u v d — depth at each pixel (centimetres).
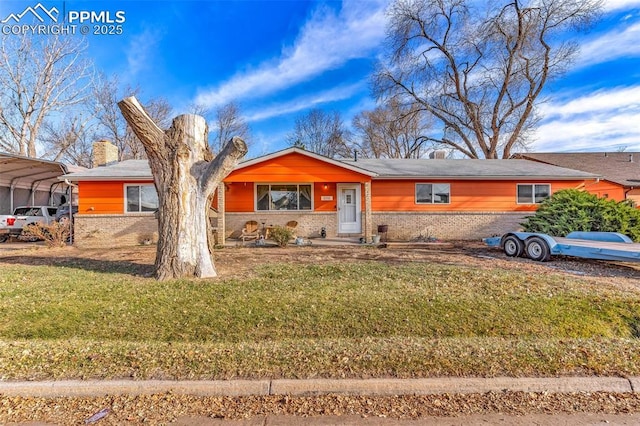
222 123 3506
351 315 461
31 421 249
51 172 1533
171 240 661
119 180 1311
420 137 3169
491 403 270
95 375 295
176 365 311
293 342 376
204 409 263
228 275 675
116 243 1309
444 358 324
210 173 679
